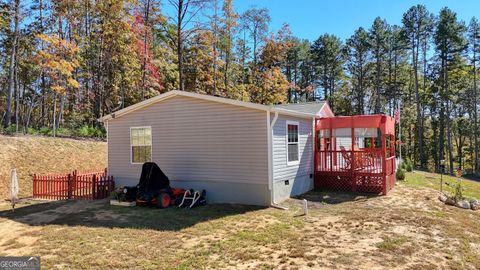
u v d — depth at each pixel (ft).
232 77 112.88
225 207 32.71
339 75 148.66
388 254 19.48
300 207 32.63
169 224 26.27
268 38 110.73
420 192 42.14
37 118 102.83
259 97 110.42
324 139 53.26
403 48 128.67
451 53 120.67
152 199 32.91
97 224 26.55
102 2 75.92
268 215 29.07
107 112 83.56
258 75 112.47
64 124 79.25
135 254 19.53
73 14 74.54
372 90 150.00
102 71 81.15
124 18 78.33
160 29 99.81
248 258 18.71
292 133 39.11
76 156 55.72
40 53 62.90
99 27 78.69
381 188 40.75
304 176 42.24
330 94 151.12
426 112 141.49
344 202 35.55
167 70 94.68
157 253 19.69
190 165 37.19
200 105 36.52
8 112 59.88
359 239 22.27
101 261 18.48
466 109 134.10
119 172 41.93
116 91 82.43
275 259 18.54
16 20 61.72
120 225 26.13
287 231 24.04
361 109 143.23
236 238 22.45
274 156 34.24
